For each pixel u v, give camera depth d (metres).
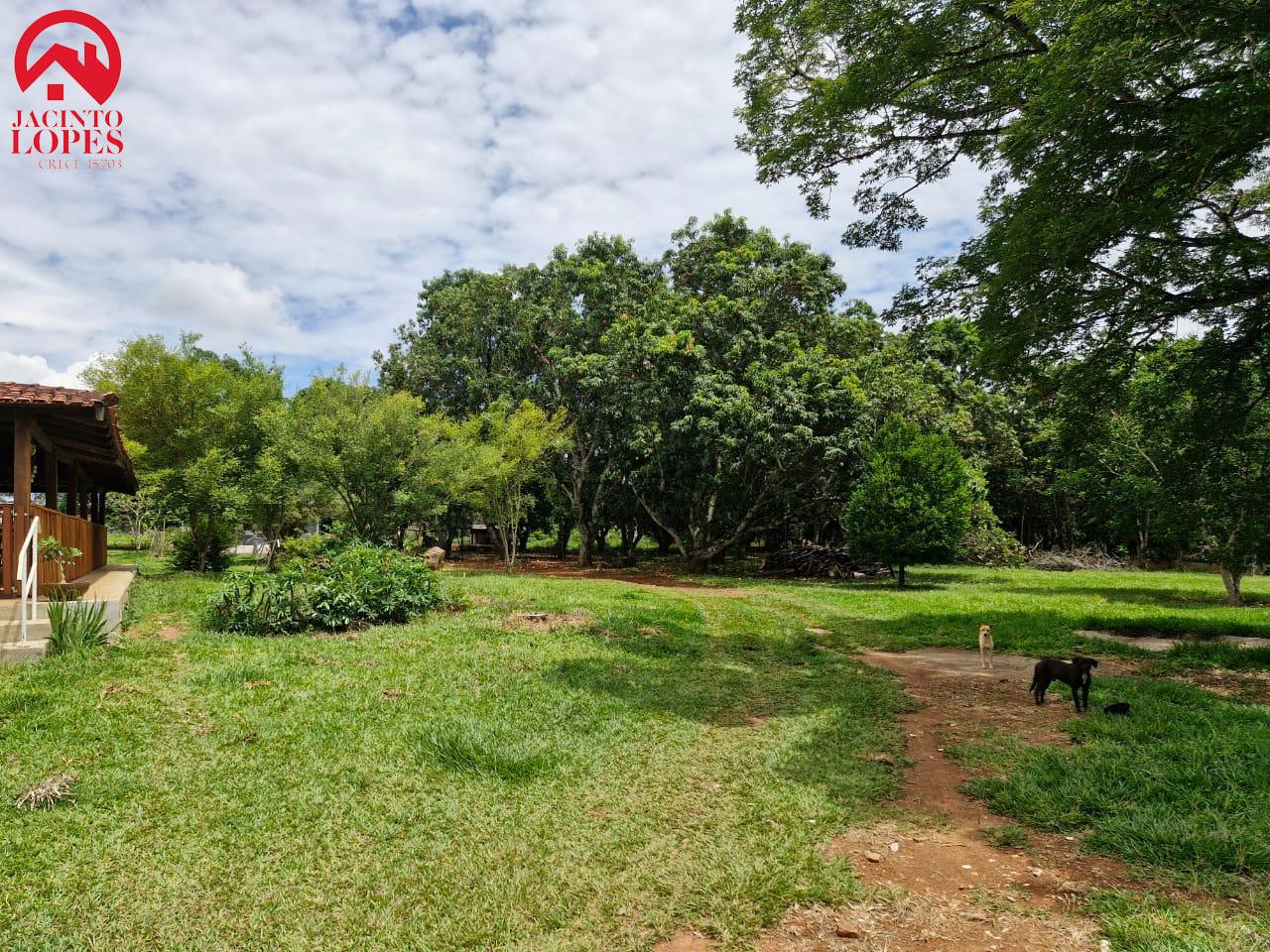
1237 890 3.51
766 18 10.23
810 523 32.22
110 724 5.57
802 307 27.38
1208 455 11.03
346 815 4.39
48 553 8.55
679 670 8.65
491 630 10.13
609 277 28.86
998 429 30.03
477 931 3.30
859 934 3.29
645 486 28.00
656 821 4.47
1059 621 13.58
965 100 9.90
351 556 11.20
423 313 33.94
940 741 6.26
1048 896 3.59
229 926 3.29
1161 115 7.51
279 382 22.20
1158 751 5.43
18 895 3.44
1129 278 8.75
